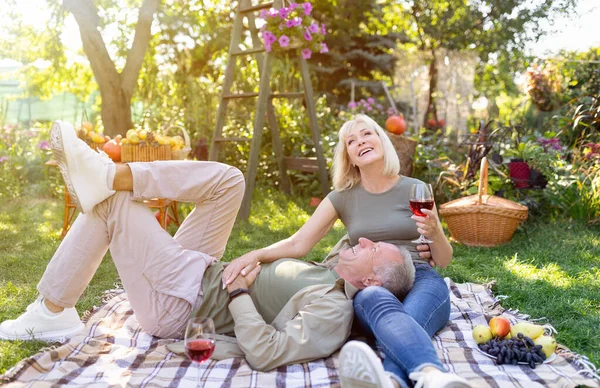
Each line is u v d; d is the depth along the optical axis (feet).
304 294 8.04
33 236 16.19
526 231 16.15
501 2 42.65
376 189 9.53
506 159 18.58
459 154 24.40
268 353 7.50
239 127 26.55
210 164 8.46
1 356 7.88
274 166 24.91
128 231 8.04
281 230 17.43
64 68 31.58
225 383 7.24
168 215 17.04
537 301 10.81
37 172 25.40
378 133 9.38
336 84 44.39
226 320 8.36
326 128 26.13
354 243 9.63
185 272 8.16
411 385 6.63
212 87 29.09
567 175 18.94
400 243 9.35
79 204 7.77
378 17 44.65
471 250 14.96
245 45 38.83
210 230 8.73
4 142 25.58
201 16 37.19
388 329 6.89
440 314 8.32
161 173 8.11
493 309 10.34
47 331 8.50
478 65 45.01
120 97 24.59
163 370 7.58
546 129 25.80
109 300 10.46
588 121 21.81
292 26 18.26
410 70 44.57
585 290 11.28
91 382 7.16
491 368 7.58
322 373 7.44
